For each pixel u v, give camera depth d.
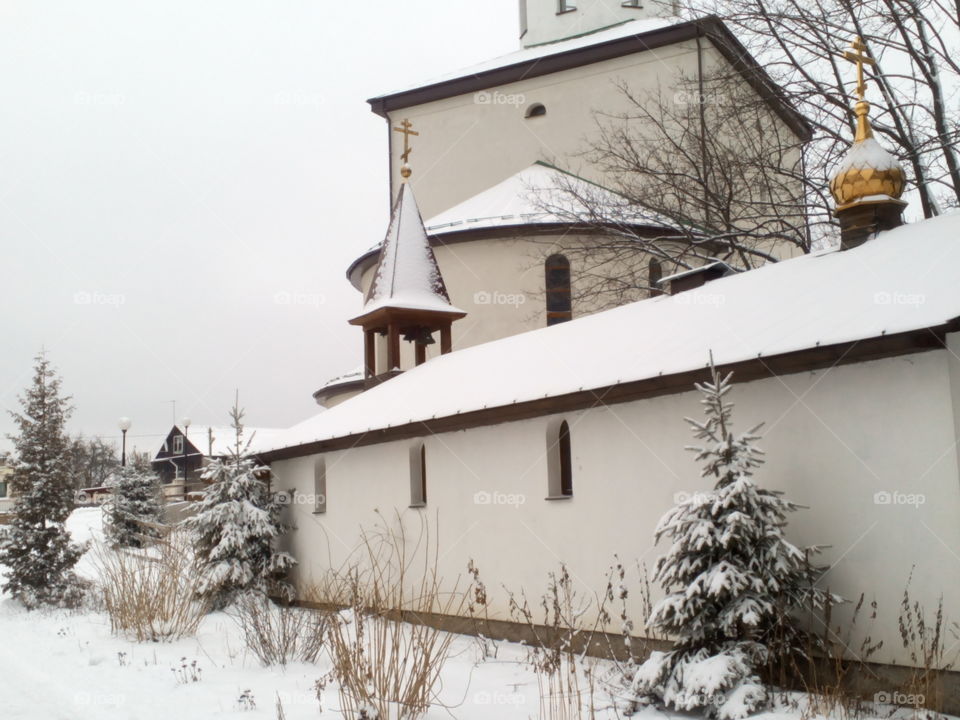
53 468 20.86
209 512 17.89
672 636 9.52
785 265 12.62
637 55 25.89
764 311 11.01
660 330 12.46
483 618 13.73
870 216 11.89
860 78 12.37
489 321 24.12
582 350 13.59
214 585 16.91
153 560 16.02
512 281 24.12
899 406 8.88
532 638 12.82
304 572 18.80
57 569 20.14
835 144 20.25
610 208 23.73
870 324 8.94
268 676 11.05
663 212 22.95
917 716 7.87
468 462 14.35
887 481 8.91
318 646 11.85
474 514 14.12
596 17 29.39
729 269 14.29
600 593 11.84
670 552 8.93
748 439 9.05
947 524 8.45
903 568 8.70
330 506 18.02
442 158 28.14
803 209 21.77
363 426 16.39
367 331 22.64
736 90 22.61
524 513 13.20
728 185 22.44
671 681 8.67
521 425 13.39
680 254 22.17
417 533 15.41
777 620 8.57
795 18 20.64
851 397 9.27
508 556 13.41
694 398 10.81
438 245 24.72
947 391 8.55
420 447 15.94
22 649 14.12
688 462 10.80
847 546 9.14
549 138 26.89
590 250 23.42
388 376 21.47
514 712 8.89
